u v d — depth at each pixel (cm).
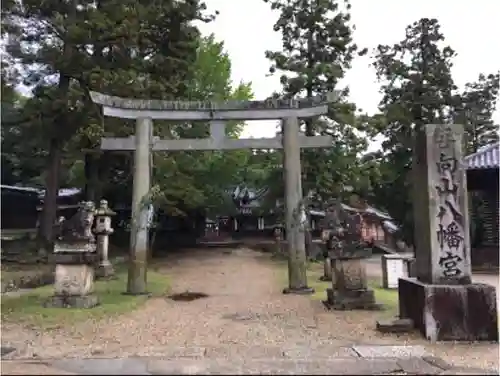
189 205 2647
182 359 665
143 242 1405
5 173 3097
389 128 2605
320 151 2386
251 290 1511
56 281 1161
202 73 2758
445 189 850
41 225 2245
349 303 1128
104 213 1802
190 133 2392
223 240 4272
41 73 2152
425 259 866
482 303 801
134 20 1959
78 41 1950
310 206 2430
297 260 1438
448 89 2605
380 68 2664
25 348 763
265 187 3197
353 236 1172
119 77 1853
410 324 863
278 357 698
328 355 710
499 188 2158
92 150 2041
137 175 1420
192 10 2206
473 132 3284
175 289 1540
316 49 2403
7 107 2052
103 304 1194
